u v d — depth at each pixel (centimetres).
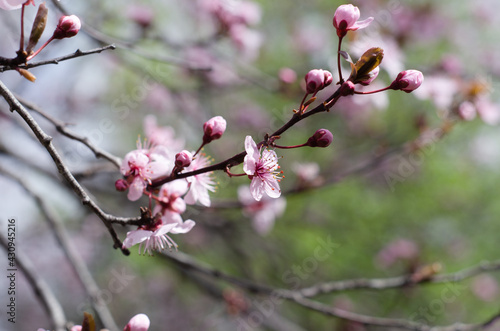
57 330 54
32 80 44
